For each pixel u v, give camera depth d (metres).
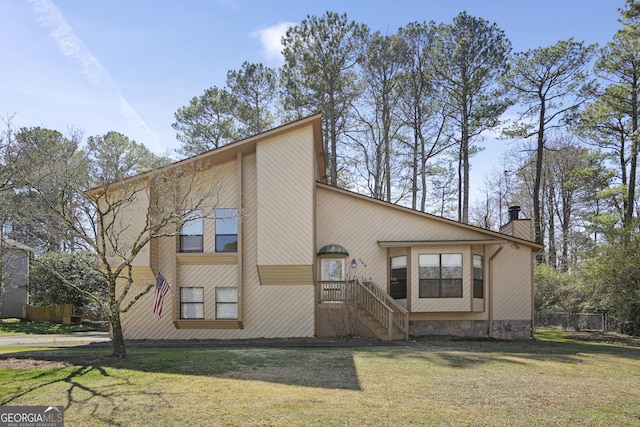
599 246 24.72
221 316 18.05
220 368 10.49
